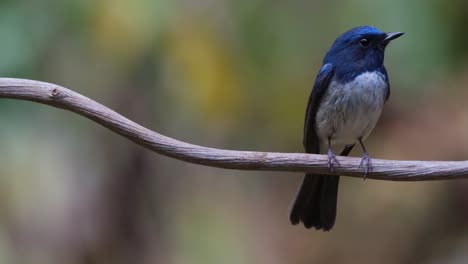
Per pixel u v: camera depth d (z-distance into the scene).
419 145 12.68
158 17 10.76
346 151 10.26
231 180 13.65
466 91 12.43
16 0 10.85
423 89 12.37
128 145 12.40
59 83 11.18
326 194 9.53
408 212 13.02
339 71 9.56
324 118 9.72
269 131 12.43
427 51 11.49
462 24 11.57
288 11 11.67
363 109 9.57
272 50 11.60
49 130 11.44
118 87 11.68
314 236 13.56
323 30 11.64
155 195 12.62
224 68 11.23
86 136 11.96
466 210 12.95
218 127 12.19
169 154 7.68
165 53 11.00
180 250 12.58
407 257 13.21
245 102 11.60
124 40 10.70
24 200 11.15
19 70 10.75
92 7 10.68
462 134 12.58
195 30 11.10
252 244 13.19
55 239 11.56
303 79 11.70
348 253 13.42
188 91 11.30
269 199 13.99
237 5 11.48
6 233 11.31
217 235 12.85
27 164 11.12
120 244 12.20
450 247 13.12
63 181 11.54
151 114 12.05
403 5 11.31
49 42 10.94
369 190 13.12
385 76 9.70
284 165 7.93
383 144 12.86
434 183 12.91
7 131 10.95
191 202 13.02
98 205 11.99
